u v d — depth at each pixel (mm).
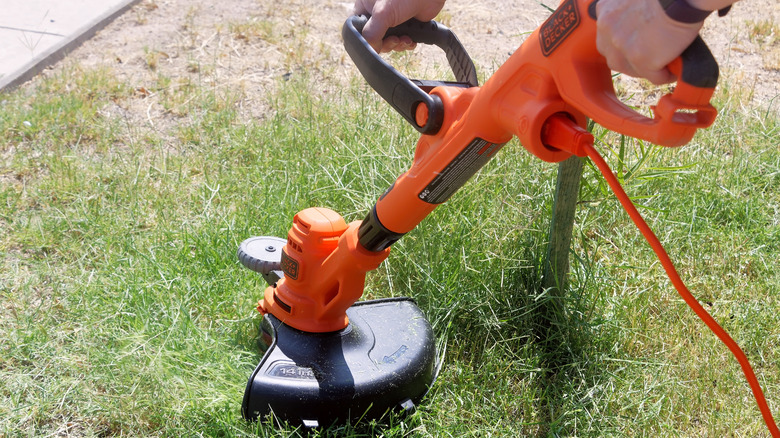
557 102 1659
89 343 2734
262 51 5520
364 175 3672
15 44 5191
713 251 3594
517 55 1746
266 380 2326
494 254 3199
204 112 4570
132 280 3049
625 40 1417
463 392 2693
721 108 4797
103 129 4328
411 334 2625
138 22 5844
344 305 2465
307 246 2455
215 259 3217
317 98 4855
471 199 3477
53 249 3385
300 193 3672
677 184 3990
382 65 2051
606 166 1591
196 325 2922
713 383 2848
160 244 3289
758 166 4215
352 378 2369
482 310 3041
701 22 1358
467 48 5723
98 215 3516
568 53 1591
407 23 2248
